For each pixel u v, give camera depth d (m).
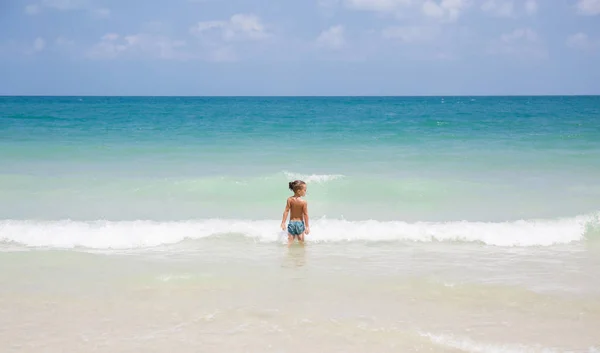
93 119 28.39
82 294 6.02
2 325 5.21
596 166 13.98
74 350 4.70
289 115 34.19
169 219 9.45
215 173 13.19
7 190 11.33
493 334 5.07
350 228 8.77
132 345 4.80
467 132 21.64
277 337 4.98
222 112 38.59
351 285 6.38
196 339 4.93
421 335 5.04
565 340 4.95
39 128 22.50
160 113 35.94
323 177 12.16
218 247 7.95
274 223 8.99
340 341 4.90
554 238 8.38
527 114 34.50
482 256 7.60
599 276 6.72
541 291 6.18
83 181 12.15
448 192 11.34
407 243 8.25
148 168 13.76
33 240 8.09
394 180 12.24
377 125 24.91
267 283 6.43
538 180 12.45
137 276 6.62
